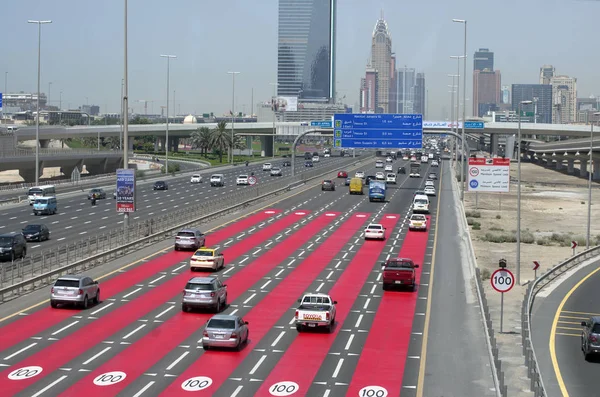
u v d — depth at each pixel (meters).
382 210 110.06
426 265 66.44
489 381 33.91
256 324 44.09
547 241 87.44
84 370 34.16
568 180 198.00
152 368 34.69
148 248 71.62
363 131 126.00
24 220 92.75
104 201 119.38
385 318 46.59
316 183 152.75
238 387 32.16
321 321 42.25
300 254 70.81
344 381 33.47
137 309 47.25
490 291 56.38
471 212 111.88
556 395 32.22
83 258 61.44
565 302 53.81
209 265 60.62
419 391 32.25
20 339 39.44
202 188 144.38
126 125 72.88
